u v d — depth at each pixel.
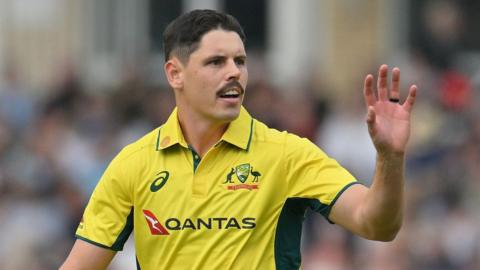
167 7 51.44
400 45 48.78
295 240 17.62
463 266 35.81
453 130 40.03
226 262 17.30
